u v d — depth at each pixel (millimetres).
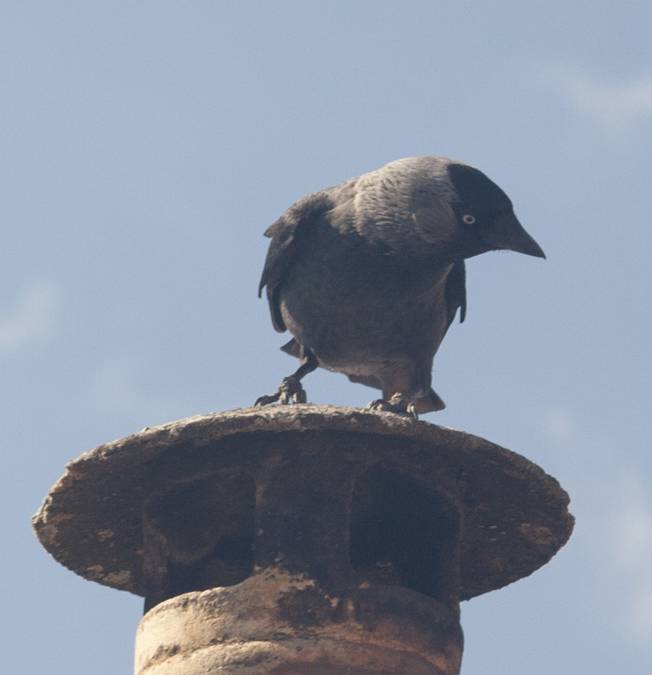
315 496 12742
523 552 14867
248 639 12273
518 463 13328
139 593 15570
